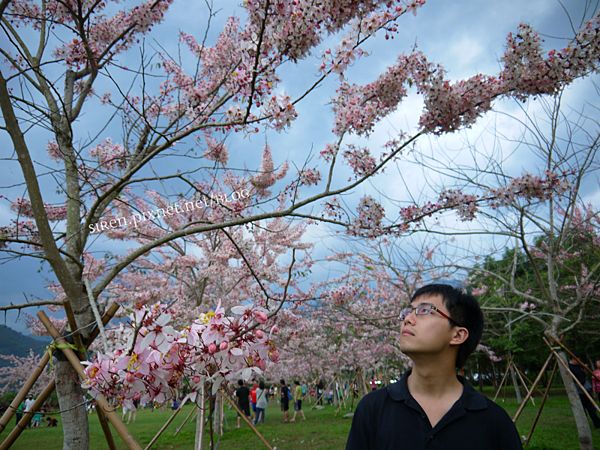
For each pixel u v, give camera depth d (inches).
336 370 651.5
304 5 94.0
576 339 510.9
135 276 324.5
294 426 431.5
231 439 350.0
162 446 326.0
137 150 180.7
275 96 105.0
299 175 139.4
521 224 198.1
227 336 55.1
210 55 201.9
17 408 92.7
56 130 136.8
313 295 320.8
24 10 177.9
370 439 55.5
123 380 57.8
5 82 115.4
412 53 130.9
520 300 407.2
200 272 302.4
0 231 192.5
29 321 343.3
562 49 121.9
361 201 150.8
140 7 167.5
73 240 139.1
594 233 260.4
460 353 59.0
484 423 51.2
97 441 363.6
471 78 126.0
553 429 303.6
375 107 140.5
